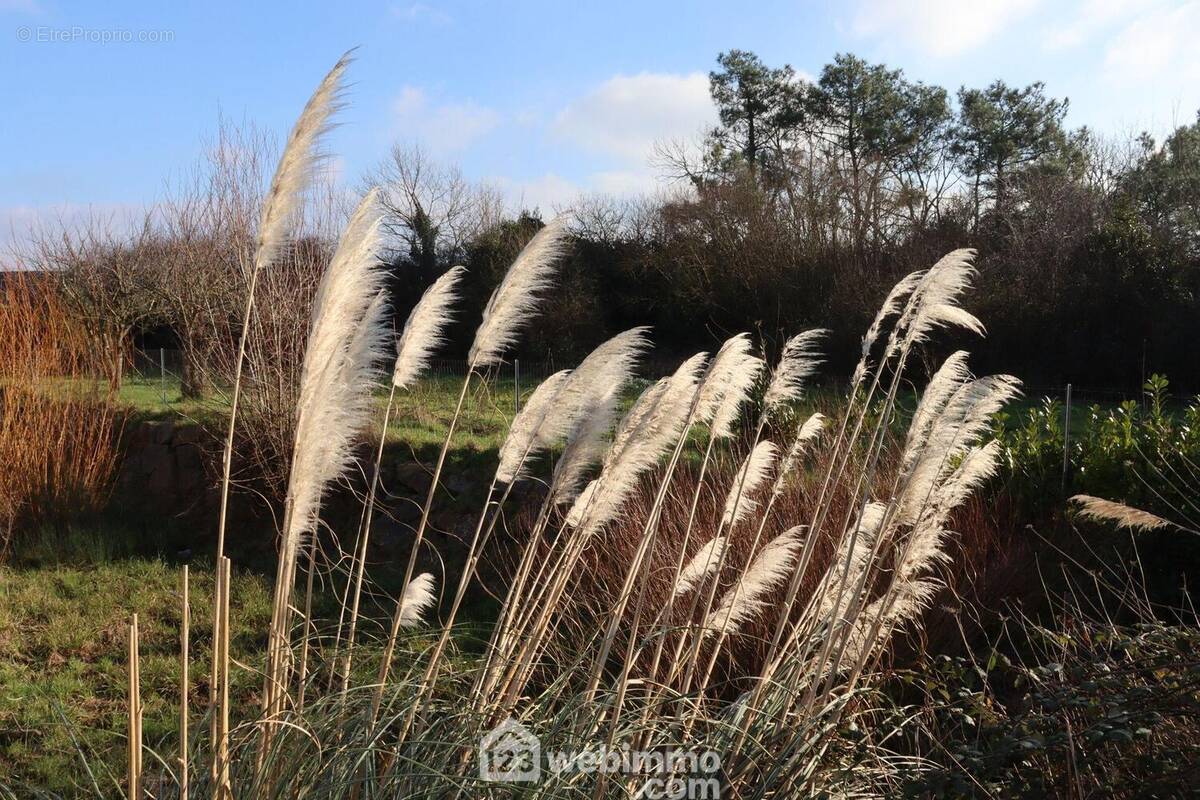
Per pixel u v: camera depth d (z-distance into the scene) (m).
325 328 3.18
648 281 26.12
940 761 4.01
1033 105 33.81
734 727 3.54
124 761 4.86
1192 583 6.52
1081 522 6.84
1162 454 6.85
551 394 3.92
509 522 9.19
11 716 5.96
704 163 32.53
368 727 3.24
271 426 10.80
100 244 16.33
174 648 7.23
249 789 3.04
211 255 13.05
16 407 11.08
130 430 12.65
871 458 4.54
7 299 11.61
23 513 10.81
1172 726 3.44
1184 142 27.34
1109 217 22.45
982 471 4.51
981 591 6.00
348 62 3.03
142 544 10.72
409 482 10.45
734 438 8.12
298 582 8.88
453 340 23.28
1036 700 3.47
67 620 7.93
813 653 4.25
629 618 5.30
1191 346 18.12
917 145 33.44
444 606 8.05
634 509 6.75
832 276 23.03
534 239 3.69
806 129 33.84
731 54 34.38
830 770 3.66
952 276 4.23
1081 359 19.31
